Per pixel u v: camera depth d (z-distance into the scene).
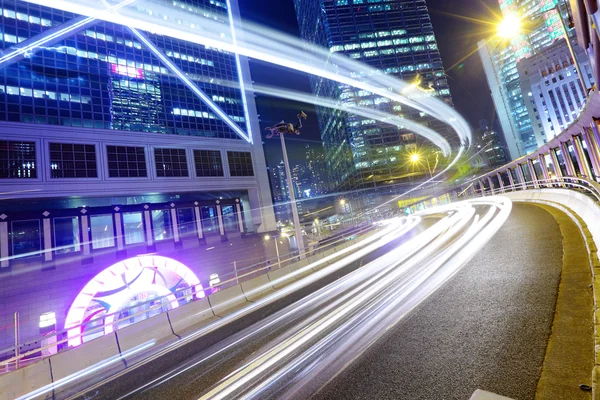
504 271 7.47
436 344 4.85
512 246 9.68
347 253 22.08
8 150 30.25
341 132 115.38
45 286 27.97
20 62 33.69
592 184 8.72
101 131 36.75
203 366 6.99
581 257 6.79
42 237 29.25
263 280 15.90
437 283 8.16
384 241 23.34
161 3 49.78
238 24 59.88
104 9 42.44
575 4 4.11
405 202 89.44
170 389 6.09
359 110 106.25
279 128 22.34
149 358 8.80
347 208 112.44
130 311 28.20
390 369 4.48
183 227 39.38
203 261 38.56
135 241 34.97
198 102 48.62
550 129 99.31
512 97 142.62
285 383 4.95
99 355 9.07
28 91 33.44
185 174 42.69
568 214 12.20
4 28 33.84
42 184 31.30
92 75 39.06
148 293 29.88
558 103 97.75
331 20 111.94
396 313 6.79
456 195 45.16
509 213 17.31
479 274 7.82
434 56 113.56
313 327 7.59
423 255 13.12
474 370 3.91
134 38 45.00
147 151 40.06
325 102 134.00
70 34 38.62
